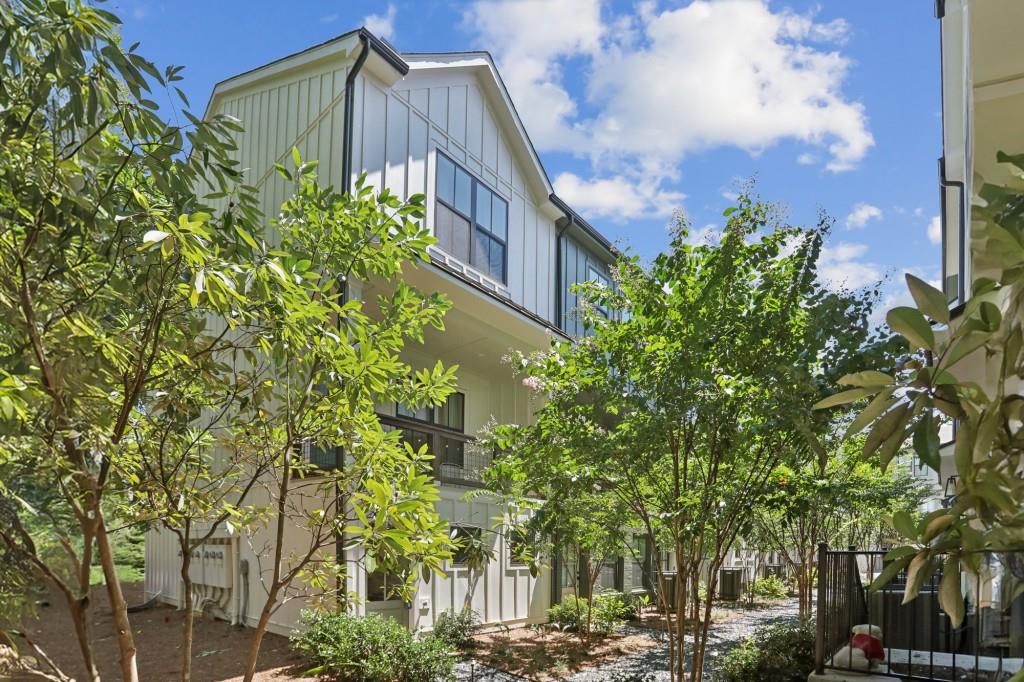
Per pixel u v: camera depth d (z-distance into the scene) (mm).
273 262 3021
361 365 3811
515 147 14602
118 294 3293
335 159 10586
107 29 2766
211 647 9906
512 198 14484
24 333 2984
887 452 1394
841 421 4945
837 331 4594
